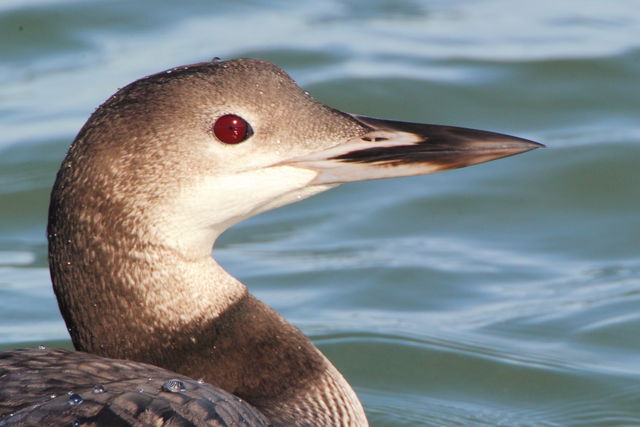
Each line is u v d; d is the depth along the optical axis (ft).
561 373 34.73
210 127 24.58
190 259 24.76
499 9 61.72
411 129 26.23
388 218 43.98
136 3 59.52
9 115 50.19
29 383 21.65
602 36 57.16
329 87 51.60
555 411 33.22
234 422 21.58
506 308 38.22
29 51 55.67
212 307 24.98
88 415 20.52
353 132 25.91
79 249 24.27
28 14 57.31
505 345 36.17
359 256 41.39
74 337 24.94
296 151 25.44
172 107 24.43
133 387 21.58
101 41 56.54
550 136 48.93
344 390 25.68
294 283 39.68
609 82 52.54
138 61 54.24
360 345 35.91
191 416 21.11
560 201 44.98
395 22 59.98
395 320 37.55
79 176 24.16
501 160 47.09
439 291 39.29
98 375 22.25
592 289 39.34
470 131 26.30
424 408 33.24
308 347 25.68
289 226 43.70
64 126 49.03
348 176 25.67
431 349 35.81
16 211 44.62
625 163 46.42
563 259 41.57
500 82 52.54
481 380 34.60
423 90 51.85
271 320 25.64
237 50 55.06
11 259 41.50
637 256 41.78
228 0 61.46
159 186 24.27
